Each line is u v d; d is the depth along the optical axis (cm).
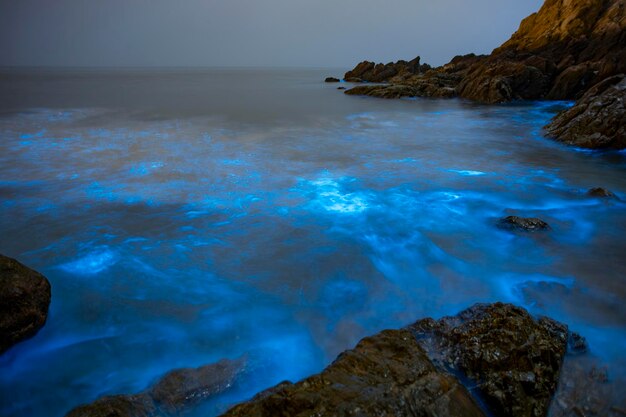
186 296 596
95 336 509
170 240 773
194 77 8975
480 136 1883
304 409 303
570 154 1470
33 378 443
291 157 1441
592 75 3181
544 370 398
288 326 531
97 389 430
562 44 3769
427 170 1274
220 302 583
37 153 1442
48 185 1079
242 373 432
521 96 3416
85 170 1227
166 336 511
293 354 478
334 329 524
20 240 762
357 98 3891
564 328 464
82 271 657
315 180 1156
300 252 730
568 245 745
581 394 390
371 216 895
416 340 432
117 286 617
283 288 619
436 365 411
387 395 320
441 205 964
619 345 473
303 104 3350
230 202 973
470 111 2836
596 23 3706
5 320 463
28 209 910
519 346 411
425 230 823
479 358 402
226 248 744
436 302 579
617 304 560
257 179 1157
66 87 5056
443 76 4500
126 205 946
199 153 1484
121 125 2134
